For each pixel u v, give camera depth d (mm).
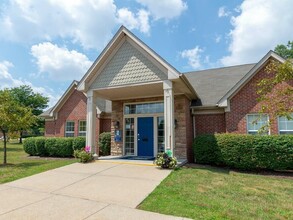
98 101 16484
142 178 7227
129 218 4188
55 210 4625
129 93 11969
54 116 17734
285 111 5887
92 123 10938
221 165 10438
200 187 6312
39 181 7141
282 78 5852
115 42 10562
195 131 12547
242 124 11250
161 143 12344
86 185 6531
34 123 12406
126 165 9398
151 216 4281
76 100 17250
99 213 4441
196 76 16281
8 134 11320
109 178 7273
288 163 8797
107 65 10930
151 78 9742
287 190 6379
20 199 5391
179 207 4715
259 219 4152
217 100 12297
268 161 9070
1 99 11008
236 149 9609
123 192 5809
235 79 14250
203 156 10523
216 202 5055
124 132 13367
